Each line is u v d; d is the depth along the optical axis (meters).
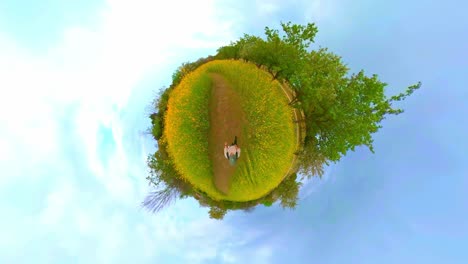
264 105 16.69
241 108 16.84
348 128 15.39
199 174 17.19
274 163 16.84
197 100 17.12
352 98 15.28
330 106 15.53
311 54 16.22
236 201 17.62
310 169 16.94
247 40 16.95
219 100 17.03
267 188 17.20
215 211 17.94
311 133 16.67
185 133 17.12
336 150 16.00
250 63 17.02
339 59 16.31
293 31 16.14
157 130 17.70
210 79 17.22
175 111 17.30
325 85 15.38
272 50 16.34
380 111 16.22
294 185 17.38
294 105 16.55
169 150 17.36
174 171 17.44
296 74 15.72
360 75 15.55
